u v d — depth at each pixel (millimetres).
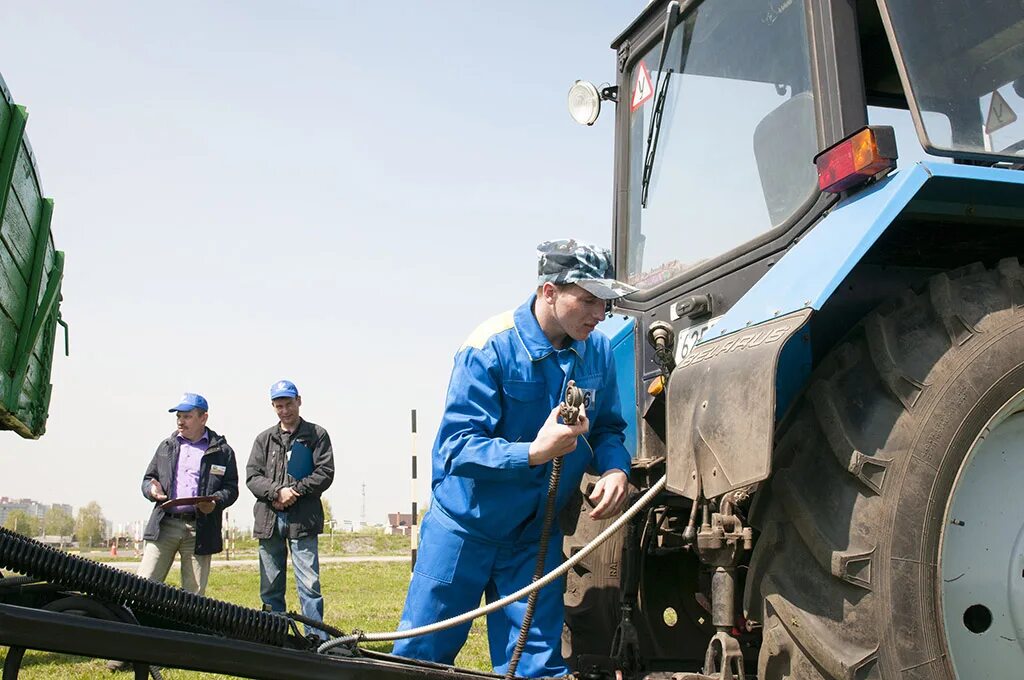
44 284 3137
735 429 2410
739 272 3301
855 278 3115
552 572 2738
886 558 2404
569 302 2984
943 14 3068
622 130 4301
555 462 2855
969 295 2674
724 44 3604
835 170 2734
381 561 25234
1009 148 3039
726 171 3516
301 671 2393
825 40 3020
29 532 60406
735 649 2617
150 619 2680
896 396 2543
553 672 3021
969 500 2668
